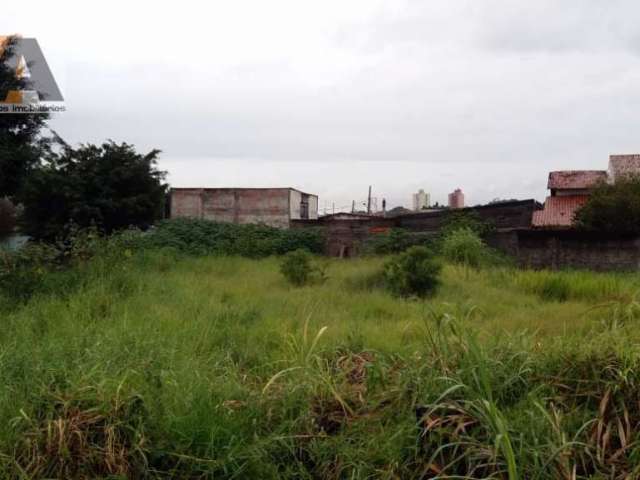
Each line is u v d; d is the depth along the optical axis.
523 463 2.22
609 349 3.01
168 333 4.32
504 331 4.09
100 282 6.64
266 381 3.46
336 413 2.81
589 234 13.11
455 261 11.34
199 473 2.42
